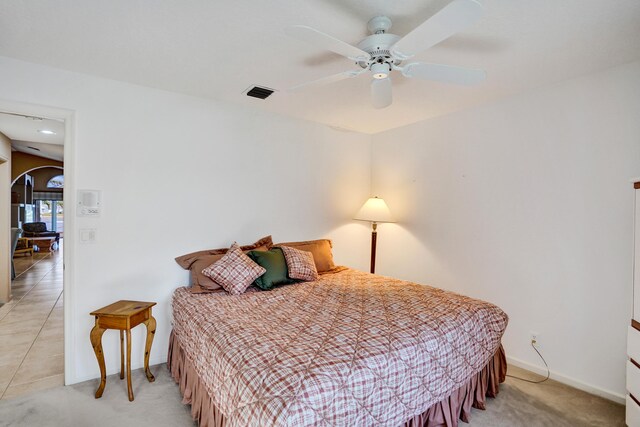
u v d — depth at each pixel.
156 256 2.82
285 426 1.22
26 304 4.34
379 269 4.22
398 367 1.62
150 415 2.10
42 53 2.19
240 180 3.26
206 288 2.64
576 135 2.49
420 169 3.69
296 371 1.40
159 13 1.72
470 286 3.19
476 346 2.08
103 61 2.30
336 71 2.44
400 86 2.67
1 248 4.35
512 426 2.04
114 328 2.25
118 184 2.64
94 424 2.01
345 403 1.40
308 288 2.76
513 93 2.82
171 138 2.87
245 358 1.53
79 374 2.50
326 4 1.63
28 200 10.17
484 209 3.07
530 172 2.75
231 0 1.61
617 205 2.30
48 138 4.70
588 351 2.44
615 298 2.32
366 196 4.29
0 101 2.23
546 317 2.66
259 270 2.73
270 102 3.13
